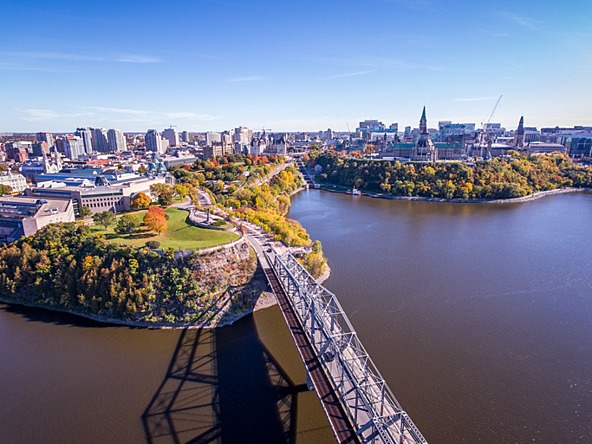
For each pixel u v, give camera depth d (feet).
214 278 323.78
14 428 200.44
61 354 261.24
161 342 276.21
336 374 193.57
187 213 482.69
